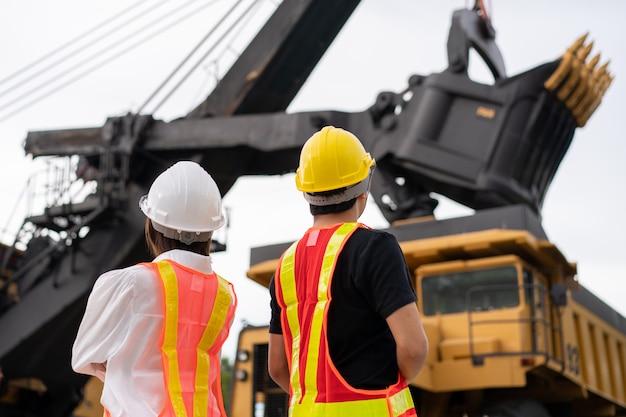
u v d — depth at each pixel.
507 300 10.73
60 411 16.27
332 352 3.22
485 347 10.55
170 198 3.80
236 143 14.21
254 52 15.04
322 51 15.27
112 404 3.38
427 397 10.89
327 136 3.55
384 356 3.21
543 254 11.20
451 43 12.93
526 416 10.38
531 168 12.69
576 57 12.61
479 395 11.00
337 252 3.29
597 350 13.79
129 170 14.97
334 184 3.48
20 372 15.72
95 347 3.48
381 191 13.11
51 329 15.41
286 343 3.44
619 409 14.79
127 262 15.02
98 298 3.52
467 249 11.11
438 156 12.64
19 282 16.39
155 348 3.52
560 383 11.89
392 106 13.22
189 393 3.53
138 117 14.67
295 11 14.62
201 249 3.83
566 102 12.79
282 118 14.06
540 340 10.70
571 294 12.76
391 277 3.18
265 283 12.14
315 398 3.20
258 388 11.59
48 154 15.17
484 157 12.45
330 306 3.25
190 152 14.70
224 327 3.80
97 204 14.64
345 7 14.69
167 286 3.58
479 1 13.52
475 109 12.69
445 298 11.11
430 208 13.08
